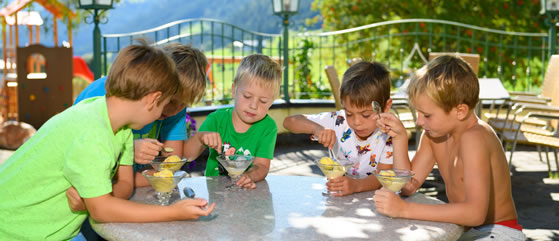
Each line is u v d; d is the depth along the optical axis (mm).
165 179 1713
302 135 7730
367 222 1600
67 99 6809
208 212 1570
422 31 12555
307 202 1830
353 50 12742
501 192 1956
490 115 6234
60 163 1654
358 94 2195
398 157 2066
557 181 5066
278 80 2336
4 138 6465
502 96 5137
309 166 5789
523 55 13047
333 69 5324
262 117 2369
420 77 1854
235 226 1539
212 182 2143
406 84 5648
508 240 1891
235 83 2379
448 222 1629
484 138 1860
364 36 12742
